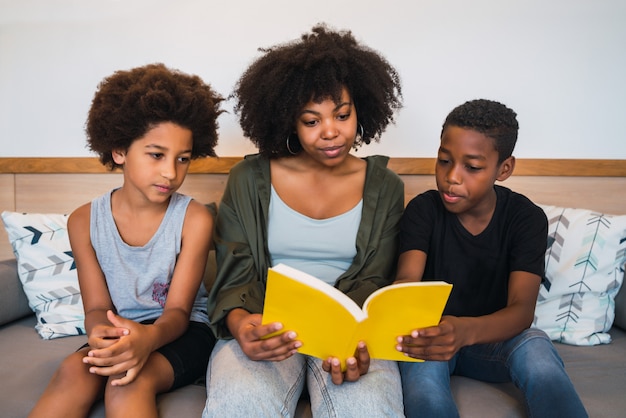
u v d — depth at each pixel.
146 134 0.98
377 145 1.51
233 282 1.06
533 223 1.01
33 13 1.55
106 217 1.07
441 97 1.47
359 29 1.48
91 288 1.05
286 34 1.49
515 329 0.92
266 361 0.90
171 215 1.08
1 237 1.59
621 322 1.25
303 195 1.14
